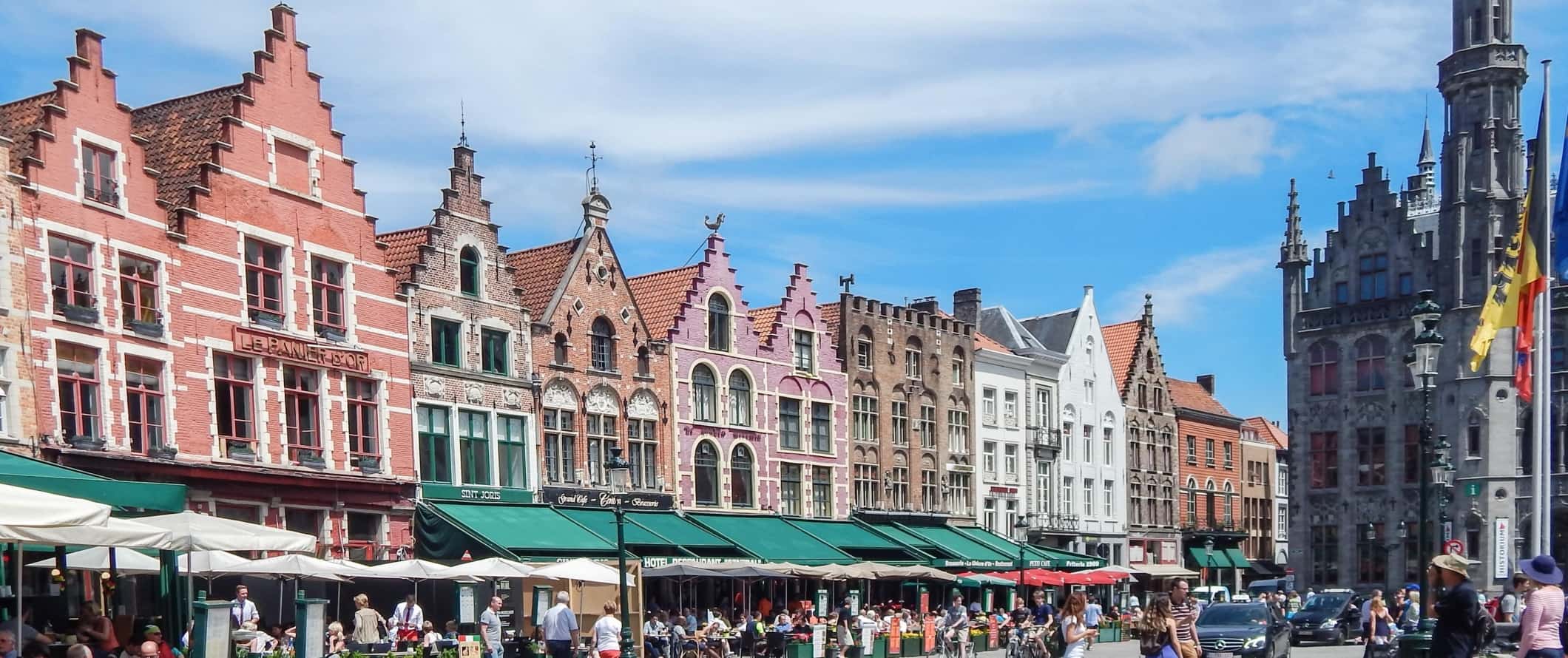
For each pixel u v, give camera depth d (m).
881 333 59.84
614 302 47.97
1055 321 73.12
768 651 40.34
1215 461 83.62
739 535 48.91
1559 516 61.28
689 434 50.22
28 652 17.44
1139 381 76.19
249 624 28.77
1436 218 68.94
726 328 52.53
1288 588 64.56
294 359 37.22
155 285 34.06
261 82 37.00
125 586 33.28
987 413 65.19
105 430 32.38
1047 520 67.50
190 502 34.31
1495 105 63.53
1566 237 36.75
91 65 32.88
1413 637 24.30
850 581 54.94
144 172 33.97
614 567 39.31
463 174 43.16
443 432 41.81
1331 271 68.44
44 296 31.25
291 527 37.28
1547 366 40.75
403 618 33.25
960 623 43.66
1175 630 21.08
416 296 41.19
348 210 39.41
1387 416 66.06
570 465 45.78
